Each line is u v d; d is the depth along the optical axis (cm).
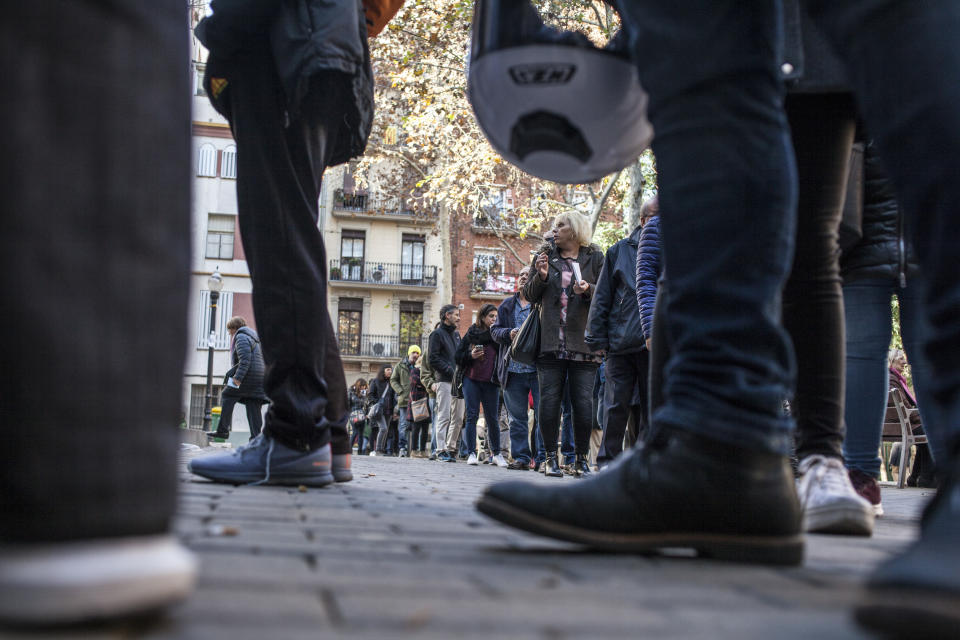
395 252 4366
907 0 124
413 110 2286
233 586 113
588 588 124
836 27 134
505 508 161
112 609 84
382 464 950
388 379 1975
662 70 167
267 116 330
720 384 161
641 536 162
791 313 274
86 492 85
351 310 4366
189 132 102
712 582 136
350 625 92
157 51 96
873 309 353
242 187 332
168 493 93
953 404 112
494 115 204
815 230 270
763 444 159
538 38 192
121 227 90
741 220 159
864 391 356
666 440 165
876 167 346
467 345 1121
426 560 148
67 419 85
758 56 162
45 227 86
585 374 746
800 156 270
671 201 165
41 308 85
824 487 261
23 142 85
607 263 639
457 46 2222
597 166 209
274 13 319
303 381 338
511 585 124
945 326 115
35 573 82
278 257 330
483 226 4188
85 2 90
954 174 115
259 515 221
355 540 175
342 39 320
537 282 732
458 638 89
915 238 122
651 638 92
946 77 118
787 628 99
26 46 87
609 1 205
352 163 2853
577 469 757
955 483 103
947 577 86
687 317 164
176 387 96
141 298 91
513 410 938
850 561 178
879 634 91
